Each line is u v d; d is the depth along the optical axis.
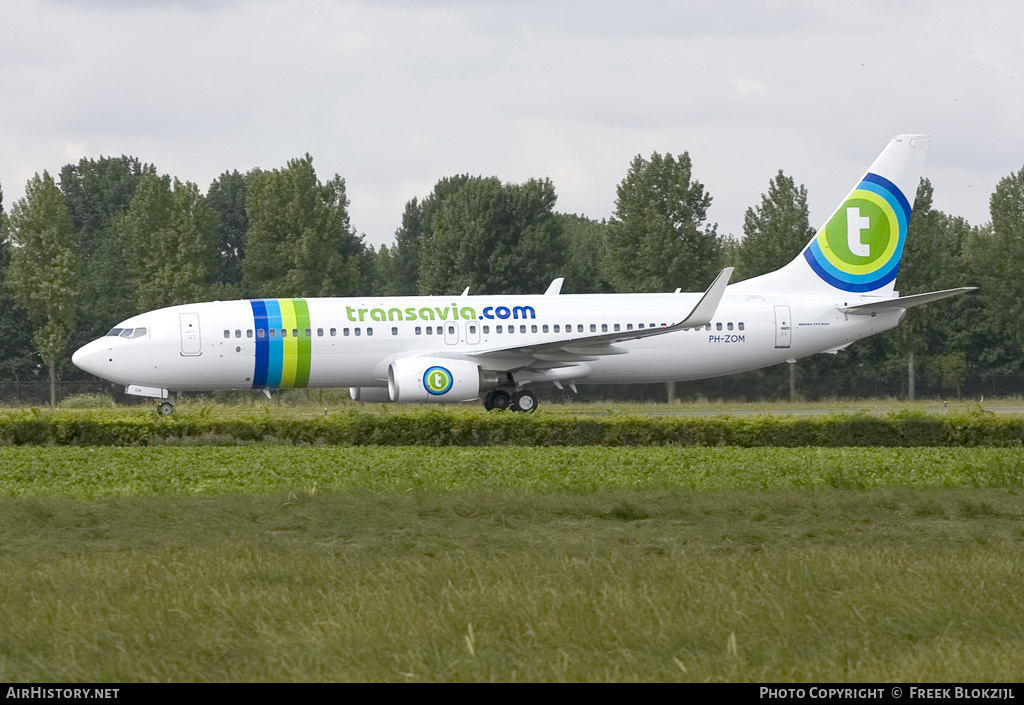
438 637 39.66
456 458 95.69
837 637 39.91
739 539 59.78
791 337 156.50
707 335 154.00
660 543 58.84
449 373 141.00
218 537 61.19
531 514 67.31
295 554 55.25
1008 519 65.62
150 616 42.53
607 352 145.62
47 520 65.75
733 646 37.97
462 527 63.78
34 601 44.72
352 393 158.00
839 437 110.69
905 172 159.88
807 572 48.38
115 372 143.00
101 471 88.25
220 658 38.88
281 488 78.81
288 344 144.25
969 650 38.03
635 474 85.38
